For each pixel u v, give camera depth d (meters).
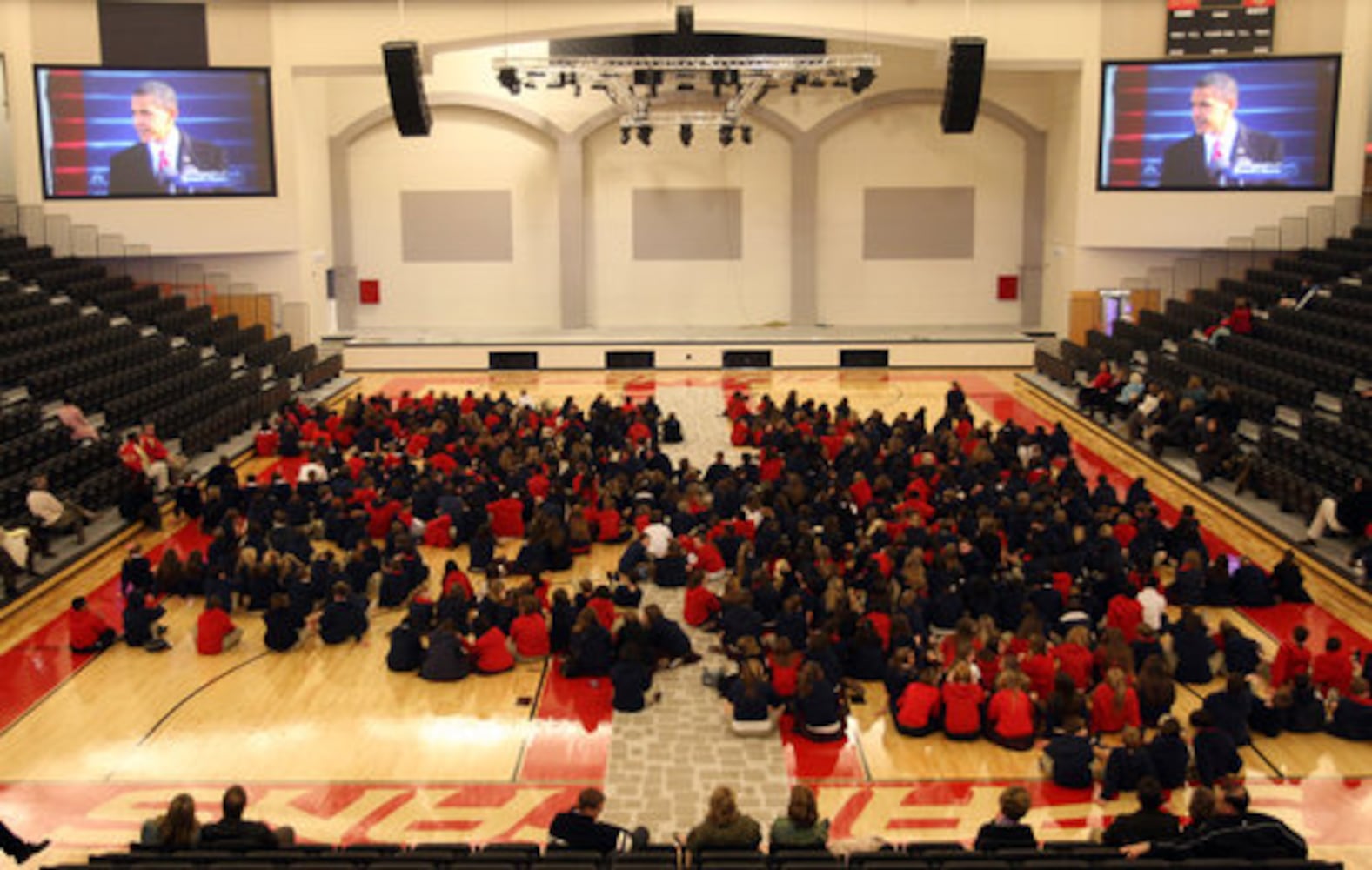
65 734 15.59
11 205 36.09
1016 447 26.84
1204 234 38.03
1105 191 38.59
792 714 15.81
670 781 14.36
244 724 15.87
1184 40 37.22
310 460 25.78
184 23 37.09
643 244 44.41
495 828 13.36
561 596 17.81
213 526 23.38
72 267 35.84
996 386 38.06
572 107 42.72
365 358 41.06
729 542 20.66
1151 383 29.95
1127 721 14.99
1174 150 37.88
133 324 34.28
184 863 10.23
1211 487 25.58
